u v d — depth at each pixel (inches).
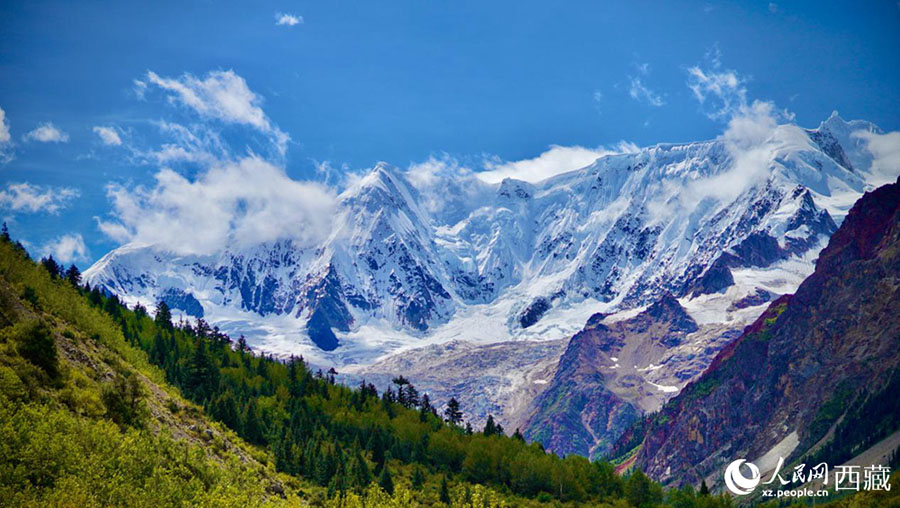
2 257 6742.1
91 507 4355.3
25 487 4377.5
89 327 6830.7
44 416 4788.4
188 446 5723.4
